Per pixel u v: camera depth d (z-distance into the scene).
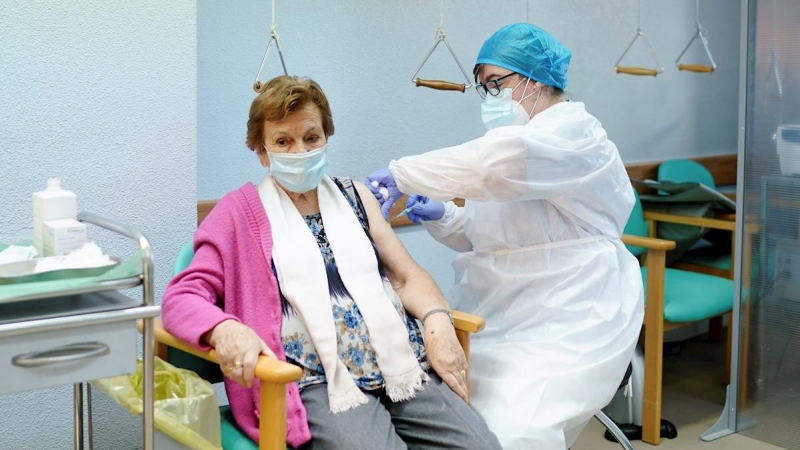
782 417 2.79
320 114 1.72
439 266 2.95
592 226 2.05
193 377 1.60
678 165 3.62
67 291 1.30
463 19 2.87
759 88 2.76
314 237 1.74
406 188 1.91
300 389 1.63
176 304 1.57
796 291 2.72
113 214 1.94
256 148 1.76
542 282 1.99
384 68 2.68
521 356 1.89
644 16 3.53
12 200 1.81
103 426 1.75
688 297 2.91
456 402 1.71
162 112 1.98
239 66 2.36
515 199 1.89
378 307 1.70
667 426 2.86
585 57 3.31
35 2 1.78
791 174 2.70
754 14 2.74
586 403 1.86
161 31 1.96
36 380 1.28
